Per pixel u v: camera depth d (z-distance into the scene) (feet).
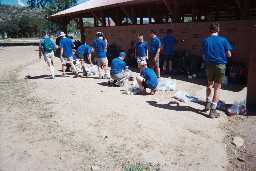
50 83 36.96
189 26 41.86
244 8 36.09
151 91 29.58
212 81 23.18
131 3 47.88
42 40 38.91
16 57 76.02
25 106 27.48
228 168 15.87
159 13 69.62
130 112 24.17
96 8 59.98
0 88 35.88
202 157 16.89
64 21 96.32
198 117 22.88
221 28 37.32
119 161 16.57
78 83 36.27
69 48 40.22
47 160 17.06
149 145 18.31
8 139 20.08
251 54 24.39
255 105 24.88
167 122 21.84
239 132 20.17
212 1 49.93
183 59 39.42
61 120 23.12
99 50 38.27
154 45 34.06
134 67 48.70
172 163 16.29
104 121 22.39
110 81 34.55
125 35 56.49
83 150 18.01
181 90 31.14
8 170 16.22
